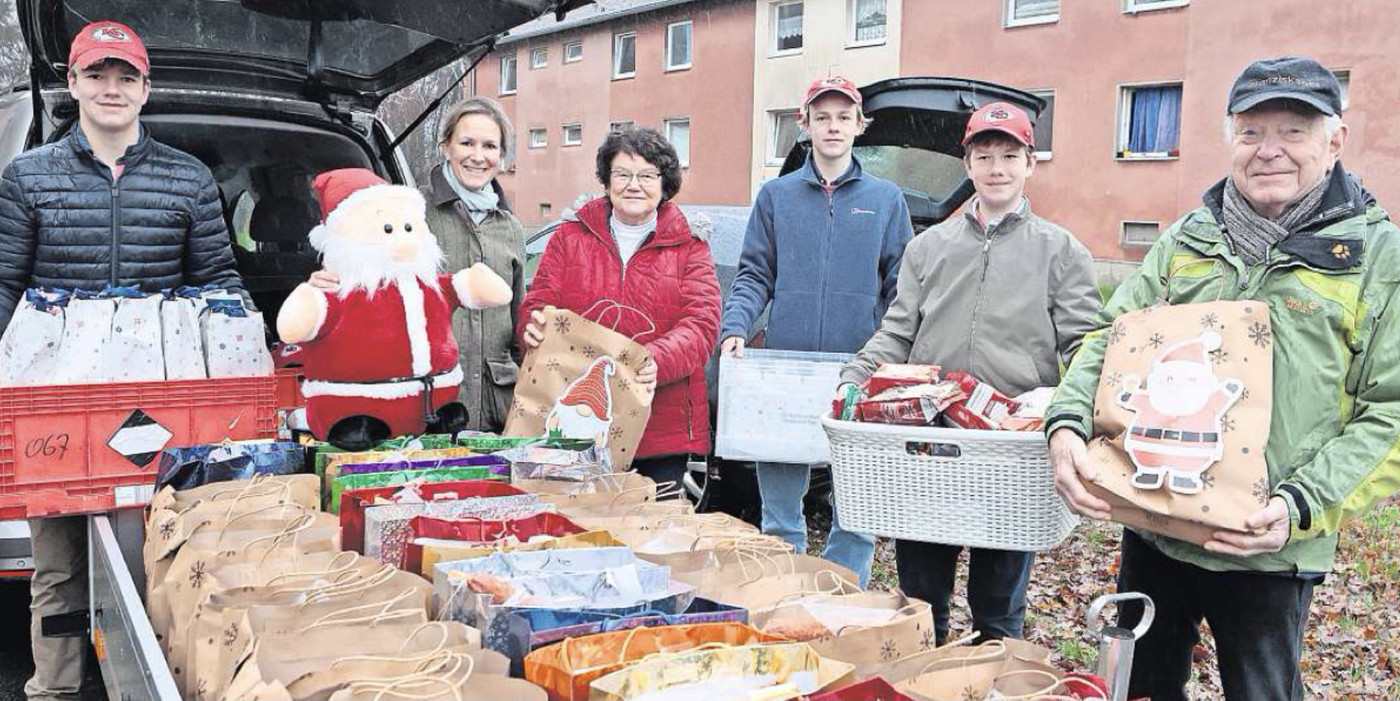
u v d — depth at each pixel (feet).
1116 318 8.25
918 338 10.91
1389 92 53.21
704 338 12.04
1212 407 7.54
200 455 9.73
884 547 18.93
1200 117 58.70
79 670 11.29
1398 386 7.47
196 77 15.57
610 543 7.81
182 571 7.50
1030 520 9.05
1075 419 8.14
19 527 11.75
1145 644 8.95
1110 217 62.39
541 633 6.22
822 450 12.03
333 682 5.70
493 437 10.83
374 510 8.23
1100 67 61.87
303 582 7.14
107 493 9.84
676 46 84.64
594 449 10.27
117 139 11.08
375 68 15.89
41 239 10.79
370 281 10.15
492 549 7.55
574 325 11.37
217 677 6.32
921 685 6.00
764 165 78.38
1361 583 18.22
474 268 11.09
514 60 100.83
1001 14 65.31
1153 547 8.80
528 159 100.22
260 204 16.26
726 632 6.31
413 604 6.72
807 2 74.13
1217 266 8.12
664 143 12.03
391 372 10.37
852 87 12.43
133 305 10.36
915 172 18.99
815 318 12.61
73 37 13.38
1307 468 7.46
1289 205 7.87
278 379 11.13
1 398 9.42
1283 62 7.72
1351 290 7.58
